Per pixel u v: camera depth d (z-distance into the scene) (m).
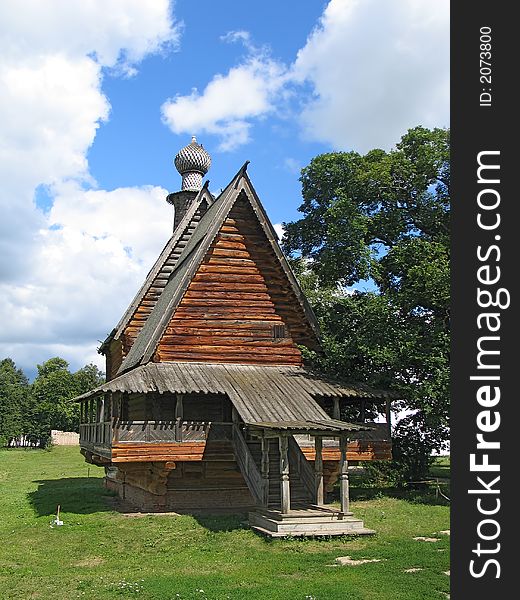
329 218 28.55
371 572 14.01
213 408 24.75
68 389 88.12
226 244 25.88
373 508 22.81
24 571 15.02
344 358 25.31
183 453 22.14
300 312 26.25
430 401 23.94
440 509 22.59
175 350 24.48
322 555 15.82
